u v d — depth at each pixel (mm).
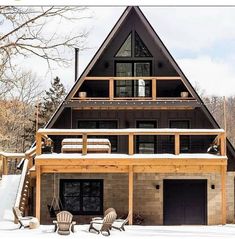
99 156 16047
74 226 15156
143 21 19250
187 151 19406
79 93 18875
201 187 18844
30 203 18734
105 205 18391
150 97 19344
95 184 18719
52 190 18562
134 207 18359
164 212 18594
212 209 18469
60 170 15945
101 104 18703
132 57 19703
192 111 19406
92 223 14312
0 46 13992
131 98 18938
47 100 44406
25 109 39031
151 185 18469
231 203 18516
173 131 16234
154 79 18750
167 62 19641
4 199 17906
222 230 15031
